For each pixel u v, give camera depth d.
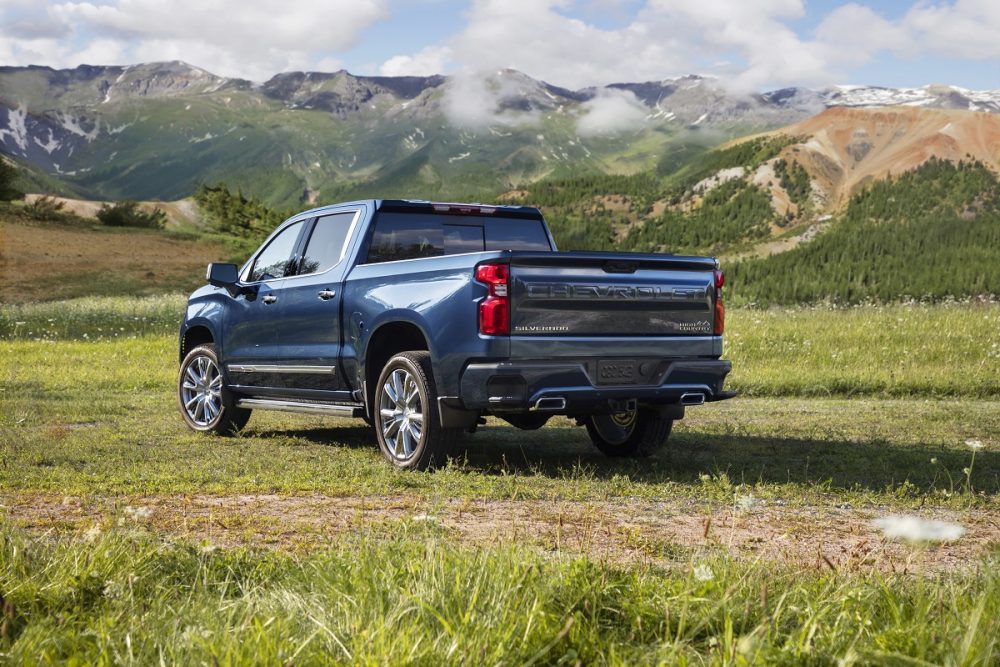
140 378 14.19
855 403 11.91
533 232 8.12
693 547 4.19
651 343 6.43
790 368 14.48
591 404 6.26
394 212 7.47
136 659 2.26
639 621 2.52
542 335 6.07
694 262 6.66
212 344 9.06
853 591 2.77
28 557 3.20
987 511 5.32
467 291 6.08
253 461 6.84
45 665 2.23
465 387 6.06
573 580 2.84
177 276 68.88
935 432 8.96
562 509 5.17
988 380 13.35
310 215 8.10
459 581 2.68
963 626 2.40
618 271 6.35
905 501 5.55
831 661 2.22
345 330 7.19
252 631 2.34
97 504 5.16
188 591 3.02
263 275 8.46
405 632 2.30
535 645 2.36
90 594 2.91
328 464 6.66
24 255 70.94
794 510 5.26
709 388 6.70
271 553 3.59
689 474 6.45
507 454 7.56
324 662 2.23
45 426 9.06
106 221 105.62
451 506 5.22
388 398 6.86
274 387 8.11
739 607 2.66
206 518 4.78
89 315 30.50
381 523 4.67
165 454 7.25
